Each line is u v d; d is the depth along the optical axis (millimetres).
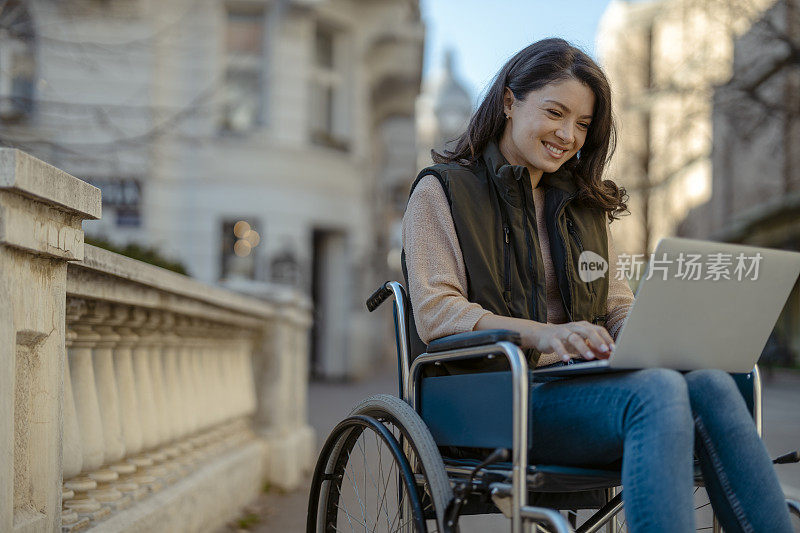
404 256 2457
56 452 2387
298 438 6254
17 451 2170
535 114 2402
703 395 2035
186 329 4359
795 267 2098
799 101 11898
